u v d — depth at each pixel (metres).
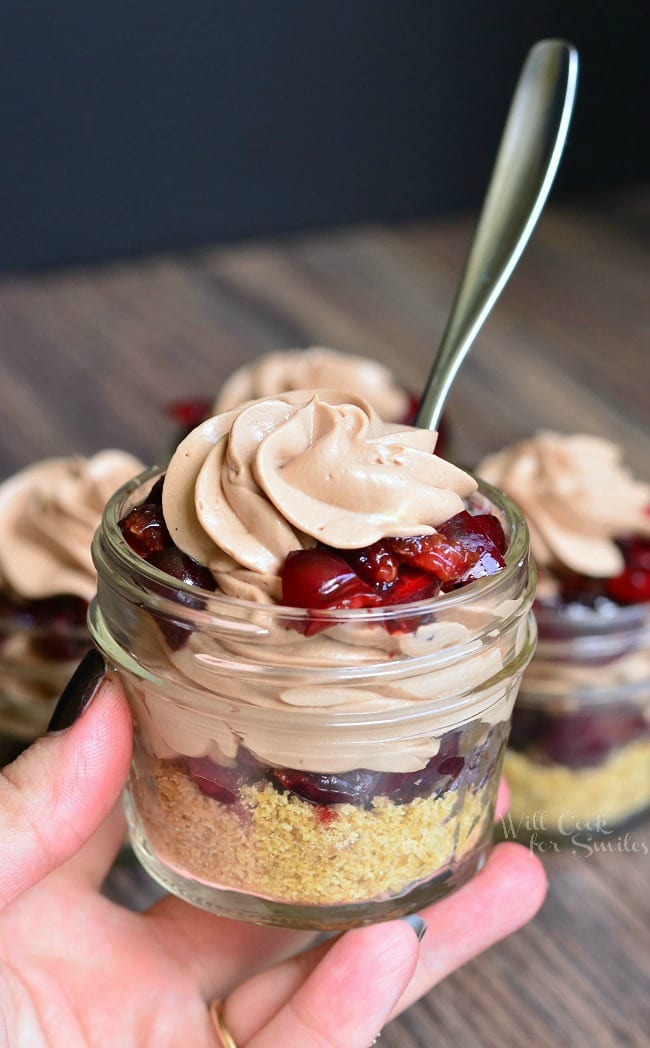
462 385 0.67
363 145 0.96
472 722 0.31
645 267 0.82
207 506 0.30
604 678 0.41
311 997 0.32
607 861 0.42
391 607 0.29
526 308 0.76
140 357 0.70
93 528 0.42
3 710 0.42
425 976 0.35
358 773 0.30
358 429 0.30
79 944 0.36
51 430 0.62
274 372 0.54
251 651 0.29
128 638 0.31
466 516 0.31
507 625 0.30
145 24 0.87
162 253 0.91
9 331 0.74
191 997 0.36
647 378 0.68
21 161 0.88
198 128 0.92
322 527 0.29
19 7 0.84
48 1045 0.34
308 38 0.92
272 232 0.97
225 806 0.31
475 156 1.00
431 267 0.84
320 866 0.31
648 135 1.00
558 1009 0.38
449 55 0.96
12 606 0.42
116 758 0.32
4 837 0.31
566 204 0.93
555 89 0.35
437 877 0.32
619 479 0.45
